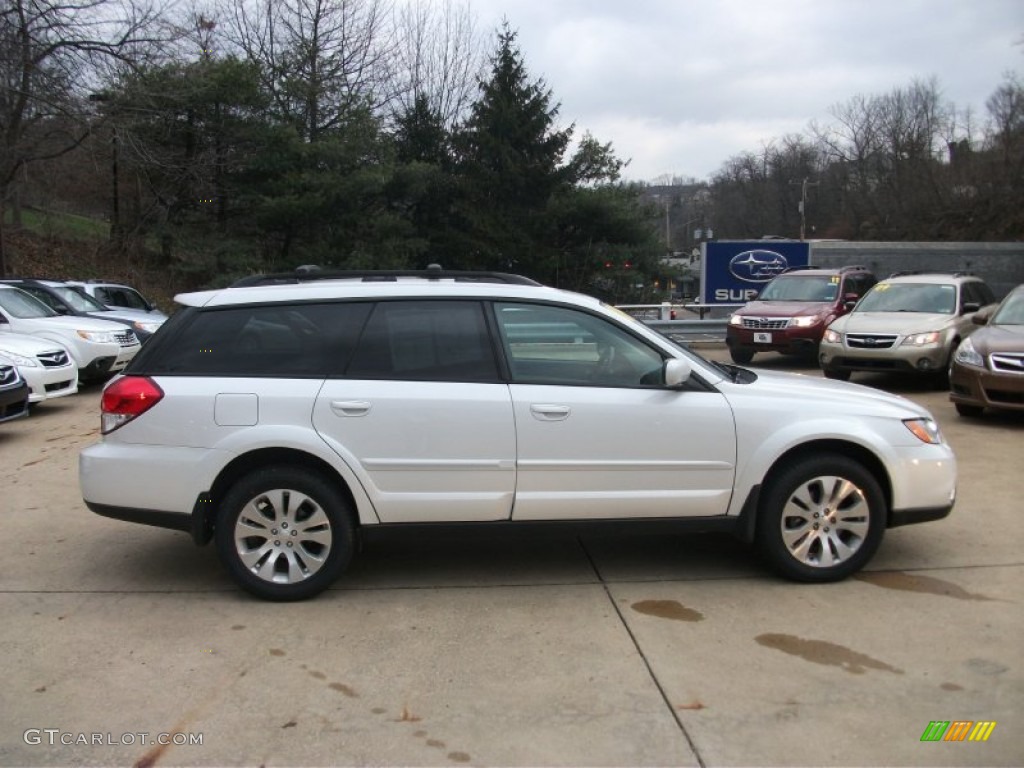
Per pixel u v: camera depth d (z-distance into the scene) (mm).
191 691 3385
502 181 27703
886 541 5191
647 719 3145
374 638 3871
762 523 4488
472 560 4957
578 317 4496
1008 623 3969
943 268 22484
